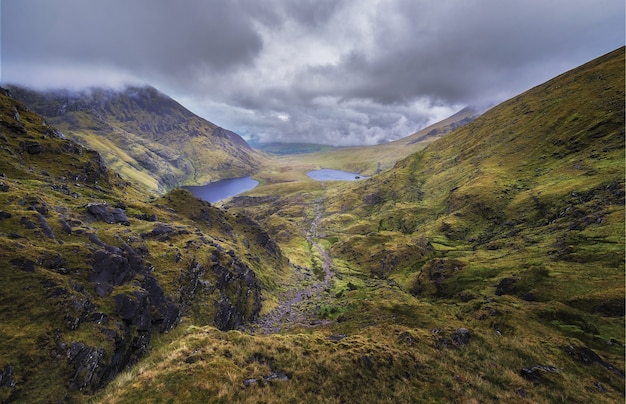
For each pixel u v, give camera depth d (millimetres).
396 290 144625
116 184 176125
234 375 26547
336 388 28828
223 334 34688
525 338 48000
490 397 30578
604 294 73938
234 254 118000
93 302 47125
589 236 120562
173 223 121750
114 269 55406
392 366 33406
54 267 47906
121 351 46125
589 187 170625
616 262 94125
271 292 140000
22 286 41219
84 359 38625
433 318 63844
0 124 130250
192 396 23531
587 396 33062
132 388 24188
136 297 53656
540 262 119562
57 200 83375
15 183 85812
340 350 34812
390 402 28156
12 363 32750
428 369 34219
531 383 34312
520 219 191000
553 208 176750
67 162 137000
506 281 103062
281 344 33844
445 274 144625
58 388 34281
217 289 85125
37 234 53812
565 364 40281
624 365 43875
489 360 38125
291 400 25922
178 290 69438
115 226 83750
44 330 37906
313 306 123688
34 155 130000
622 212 127688
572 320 60500
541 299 84375
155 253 77500
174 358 28359
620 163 179625
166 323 60125
